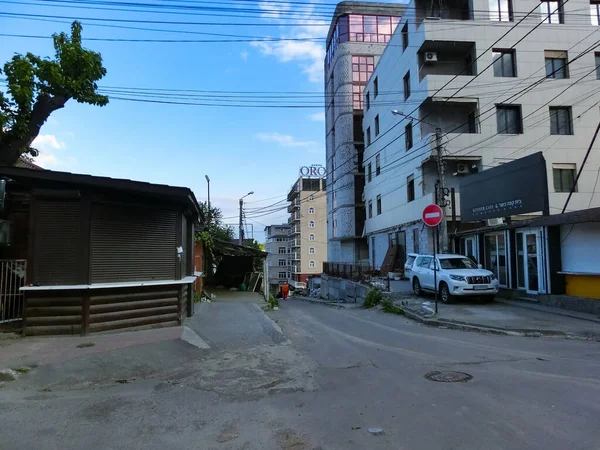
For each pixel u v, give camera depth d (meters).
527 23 25.33
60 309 8.74
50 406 5.31
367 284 22.98
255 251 24.42
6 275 9.02
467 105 25.52
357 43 43.94
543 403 4.99
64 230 8.80
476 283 14.57
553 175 24.44
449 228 24.41
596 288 12.30
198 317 12.12
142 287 9.69
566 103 24.95
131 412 5.10
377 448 3.91
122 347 7.85
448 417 4.61
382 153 34.12
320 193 82.38
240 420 4.79
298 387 6.08
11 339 8.41
